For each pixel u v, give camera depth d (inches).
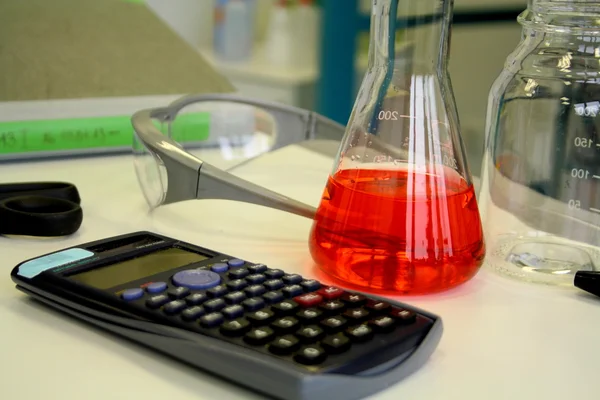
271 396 17.1
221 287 19.2
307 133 32.7
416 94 21.2
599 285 21.0
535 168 23.6
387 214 20.5
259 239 24.0
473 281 21.9
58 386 17.4
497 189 23.7
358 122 21.6
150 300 18.7
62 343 18.6
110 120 31.1
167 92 32.5
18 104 29.5
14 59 31.1
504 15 54.5
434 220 20.6
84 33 33.6
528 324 20.1
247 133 33.2
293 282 19.6
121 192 27.4
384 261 20.6
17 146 29.6
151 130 25.2
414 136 21.0
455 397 17.6
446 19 21.4
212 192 23.9
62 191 24.6
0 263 21.9
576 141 23.0
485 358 18.7
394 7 21.3
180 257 20.9
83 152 31.0
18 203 23.5
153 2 71.7
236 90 35.0
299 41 75.0
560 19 22.4
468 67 60.6
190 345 17.7
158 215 25.5
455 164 21.2
